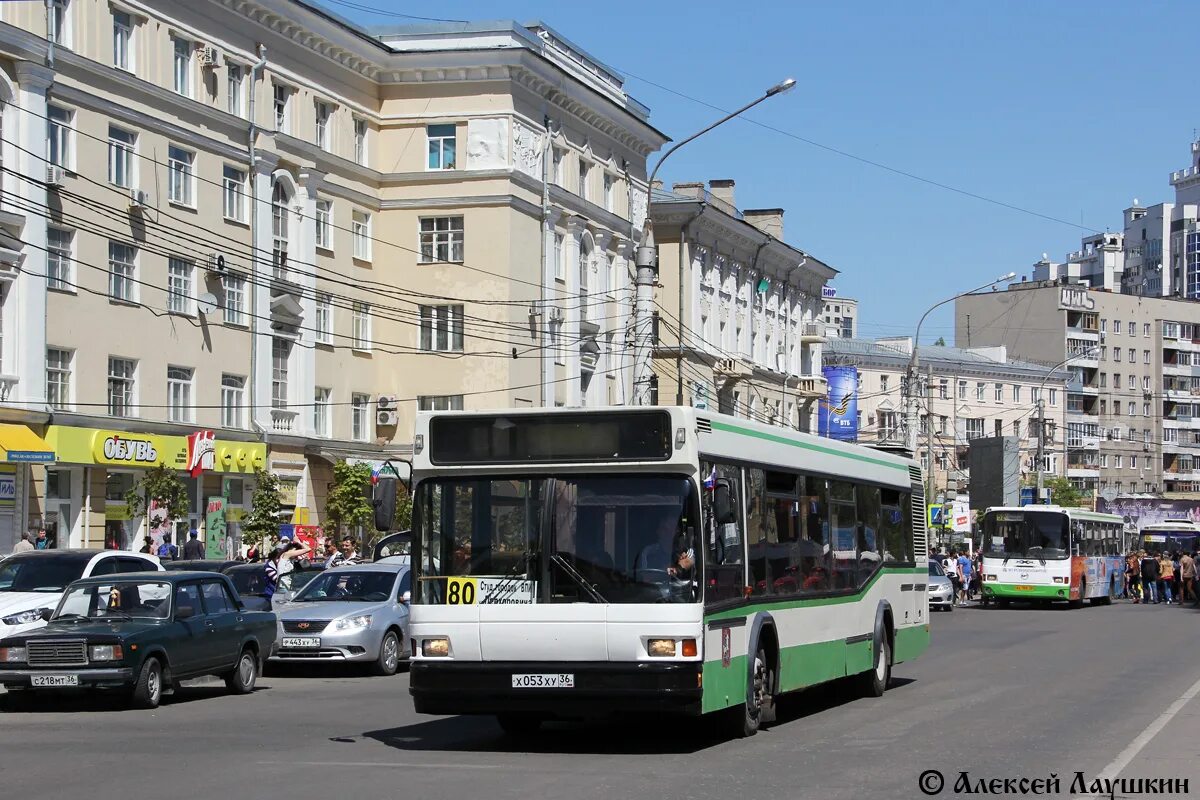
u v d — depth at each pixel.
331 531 46.62
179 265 41.56
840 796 11.33
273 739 15.48
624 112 58.75
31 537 35.06
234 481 43.88
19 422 35.28
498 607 13.77
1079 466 121.12
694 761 13.41
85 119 37.53
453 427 14.20
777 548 16.20
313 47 47.44
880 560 20.31
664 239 66.06
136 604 19.81
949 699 19.58
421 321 51.50
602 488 13.83
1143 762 13.28
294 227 46.88
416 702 13.95
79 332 37.47
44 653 18.42
